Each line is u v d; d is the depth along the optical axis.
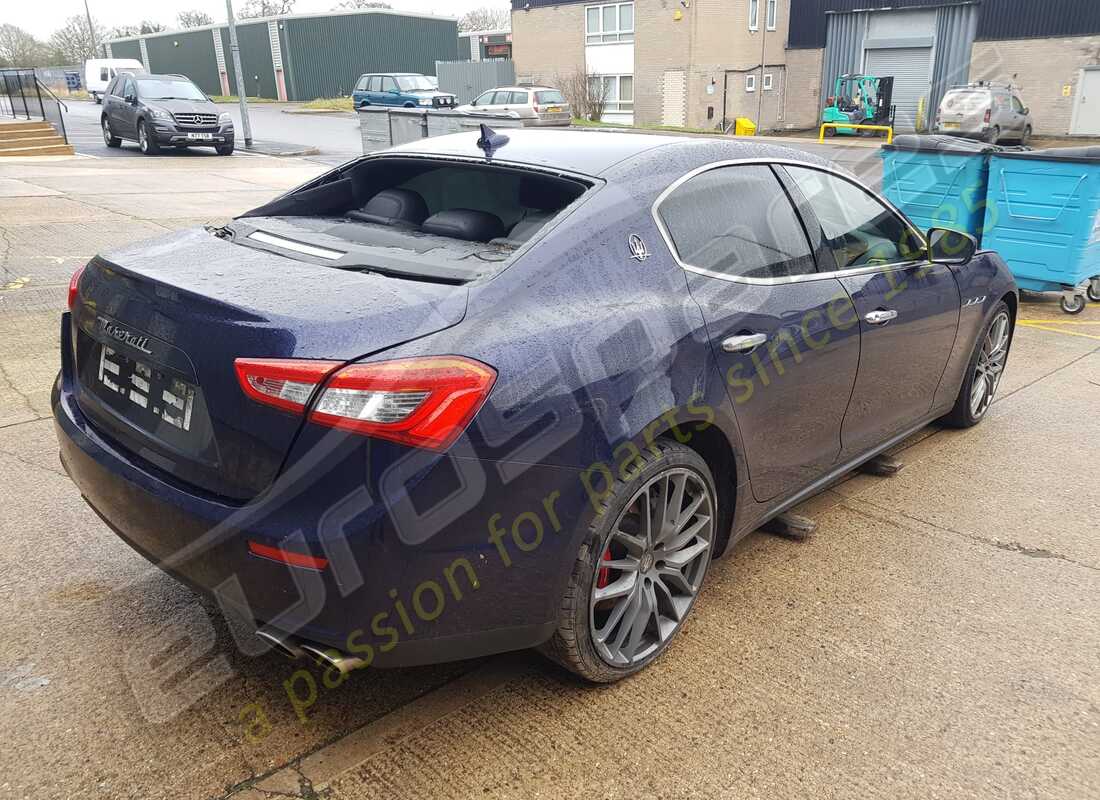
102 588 2.92
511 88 26.69
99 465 2.32
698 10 31.98
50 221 9.30
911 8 31.56
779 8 34.81
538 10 37.03
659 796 2.11
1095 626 2.89
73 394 2.69
